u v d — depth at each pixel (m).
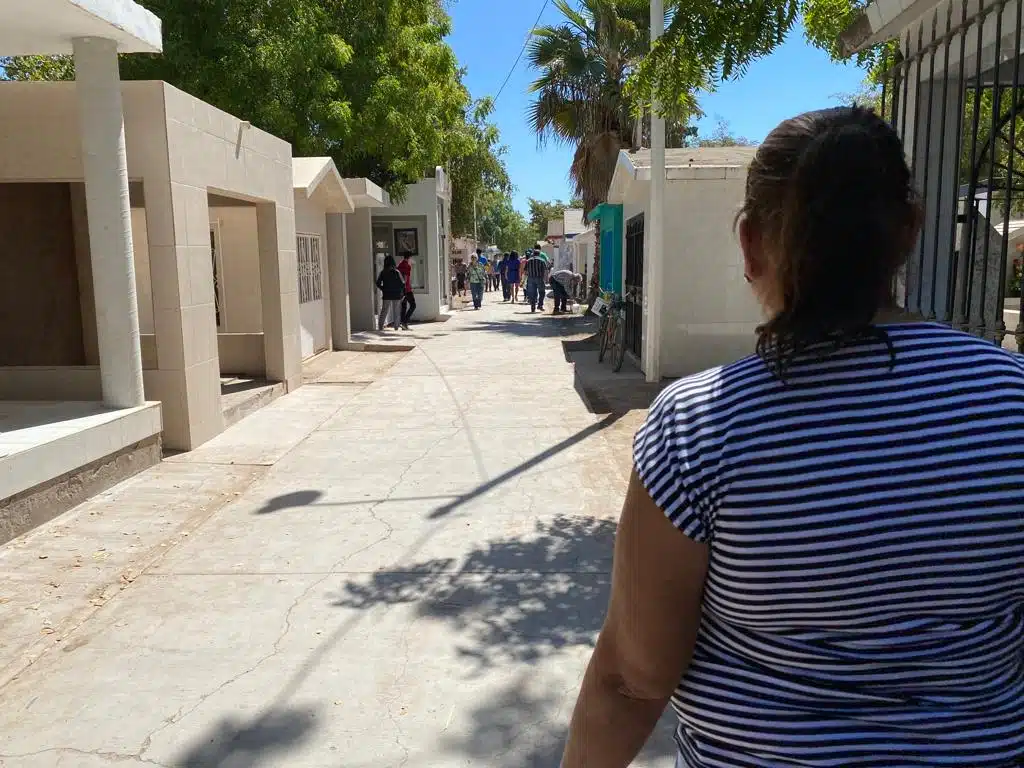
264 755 2.85
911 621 1.01
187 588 4.24
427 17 17.44
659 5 9.05
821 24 4.88
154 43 6.17
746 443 1.01
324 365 12.26
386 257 17.05
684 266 10.30
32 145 6.66
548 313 22.62
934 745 1.03
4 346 8.10
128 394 6.34
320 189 12.77
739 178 9.98
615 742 1.28
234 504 5.61
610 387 9.95
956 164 3.90
